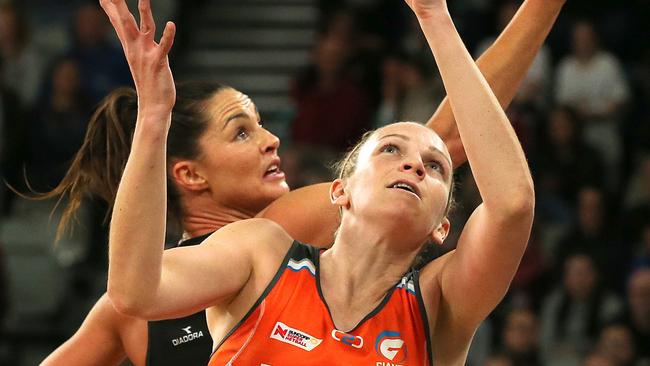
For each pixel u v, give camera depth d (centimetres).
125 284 364
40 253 1373
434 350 416
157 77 368
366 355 391
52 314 1322
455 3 1688
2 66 1577
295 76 1681
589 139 1480
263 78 1720
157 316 376
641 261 1246
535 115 1426
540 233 1265
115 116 524
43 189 1426
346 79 1433
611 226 1311
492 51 499
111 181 529
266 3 1822
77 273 1347
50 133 1427
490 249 390
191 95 514
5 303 1276
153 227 364
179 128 508
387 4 1612
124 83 1514
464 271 403
